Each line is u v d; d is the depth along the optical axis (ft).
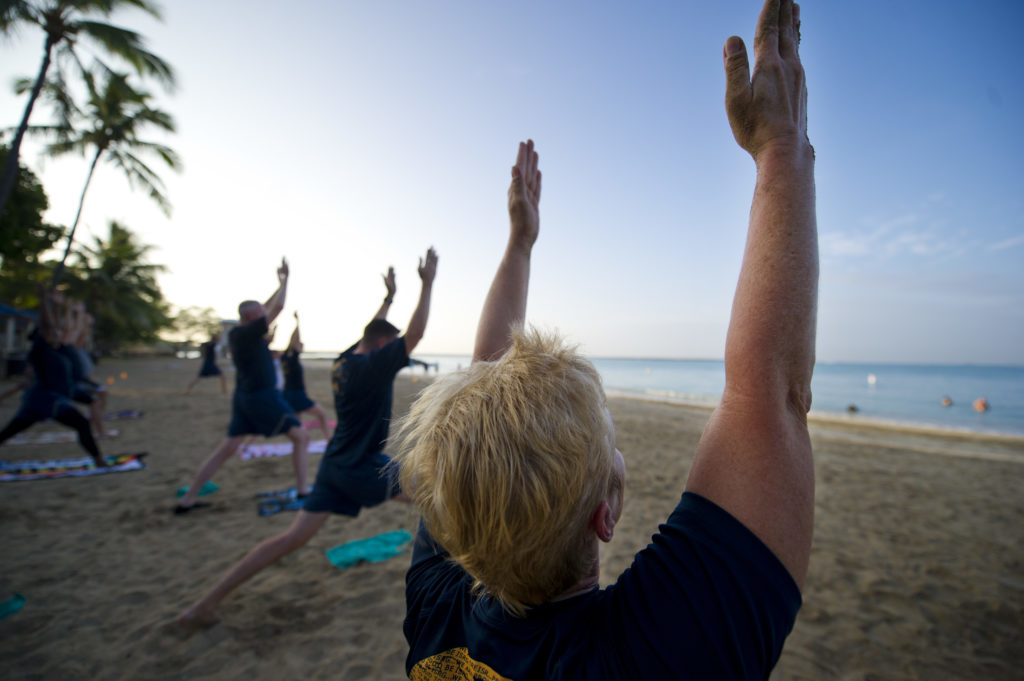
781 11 2.23
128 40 47.34
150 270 113.50
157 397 42.47
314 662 8.35
